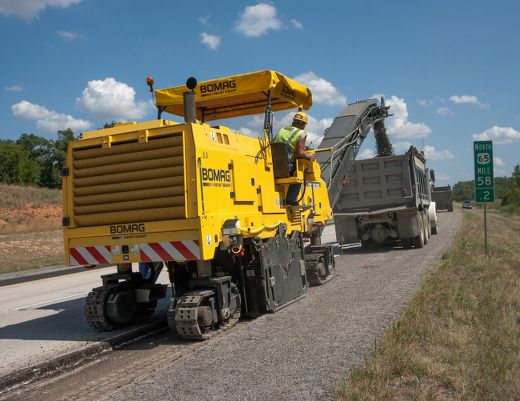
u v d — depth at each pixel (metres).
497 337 5.97
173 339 7.25
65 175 7.56
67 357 6.39
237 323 7.75
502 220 37.50
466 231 22.81
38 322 8.90
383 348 5.52
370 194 16.86
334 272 12.30
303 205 9.90
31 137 95.62
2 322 9.08
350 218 16.95
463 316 6.95
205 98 8.90
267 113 8.62
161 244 6.90
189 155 6.78
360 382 4.62
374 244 18.38
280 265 8.59
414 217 16.58
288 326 7.18
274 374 5.13
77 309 10.04
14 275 18.88
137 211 7.04
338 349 5.81
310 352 5.80
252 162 8.16
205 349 6.36
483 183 13.59
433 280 9.67
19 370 5.87
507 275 10.17
